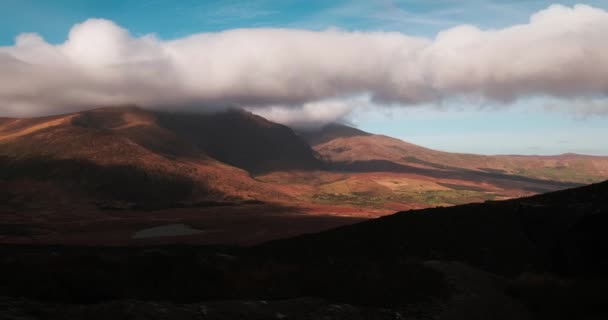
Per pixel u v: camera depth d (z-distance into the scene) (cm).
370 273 2217
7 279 1481
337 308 1521
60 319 1074
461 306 1727
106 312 1157
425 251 3475
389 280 2075
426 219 4272
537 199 4056
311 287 1838
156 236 10081
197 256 2286
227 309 1339
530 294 1861
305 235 4625
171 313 1218
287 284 1880
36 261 1809
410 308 1652
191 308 1297
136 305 1234
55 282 1498
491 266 3042
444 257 3328
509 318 1580
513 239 3472
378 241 3869
